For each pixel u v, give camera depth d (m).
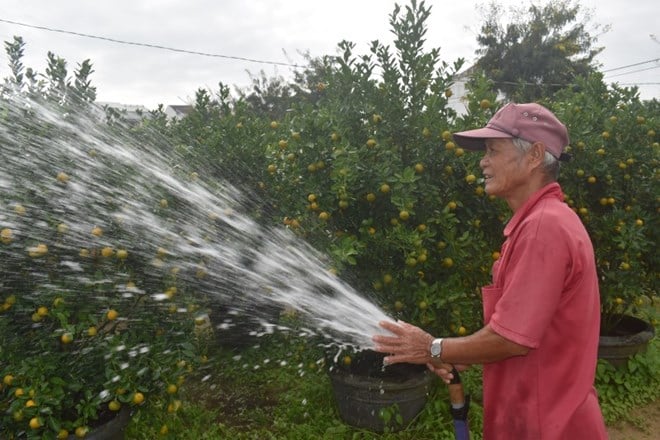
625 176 4.57
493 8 24.25
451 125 3.81
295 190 3.83
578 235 1.81
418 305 3.47
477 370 4.48
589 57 24.28
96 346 2.77
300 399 4.07
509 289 1.78
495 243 4.04
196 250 3.09
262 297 3.12
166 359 2.82
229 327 4.14
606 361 4.53
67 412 2.88
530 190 1.97
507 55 23.70
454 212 3.82
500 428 1.98
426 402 3.83
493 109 3.91
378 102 3.88
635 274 4.59
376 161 3.65
